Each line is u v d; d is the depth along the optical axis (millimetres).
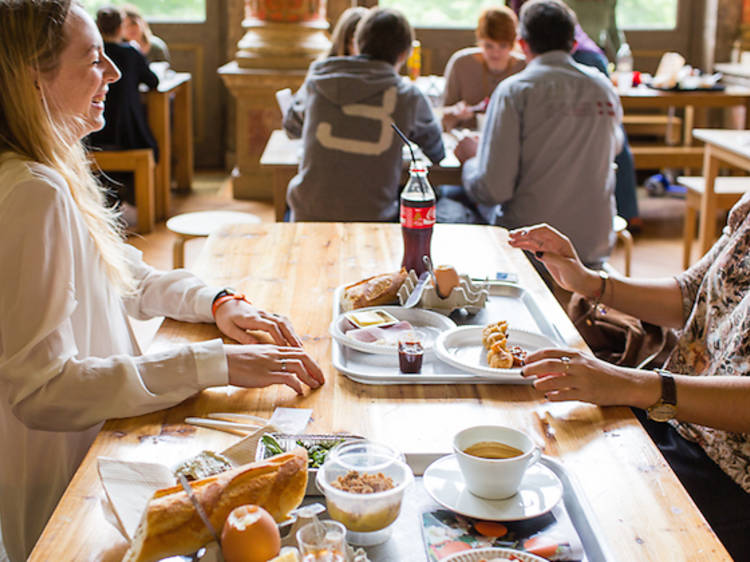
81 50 1364
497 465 1000
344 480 985
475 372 1403
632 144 6219
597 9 5984
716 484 1521
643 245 5059
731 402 1335
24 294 1232
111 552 966
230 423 1260
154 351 1514
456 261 2062
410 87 3336
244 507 896
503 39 4480
